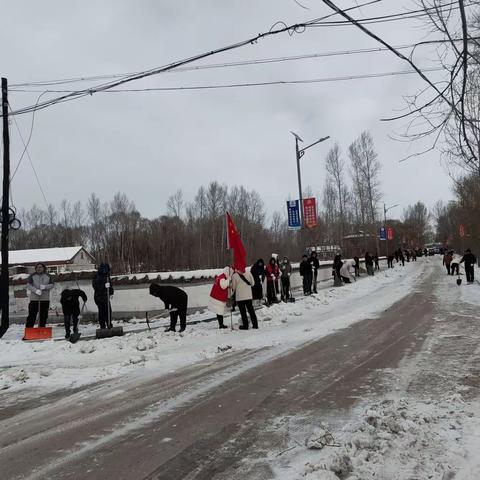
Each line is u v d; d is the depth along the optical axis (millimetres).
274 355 8695
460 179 28109
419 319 12086
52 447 4789
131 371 8023
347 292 21312
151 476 4000
